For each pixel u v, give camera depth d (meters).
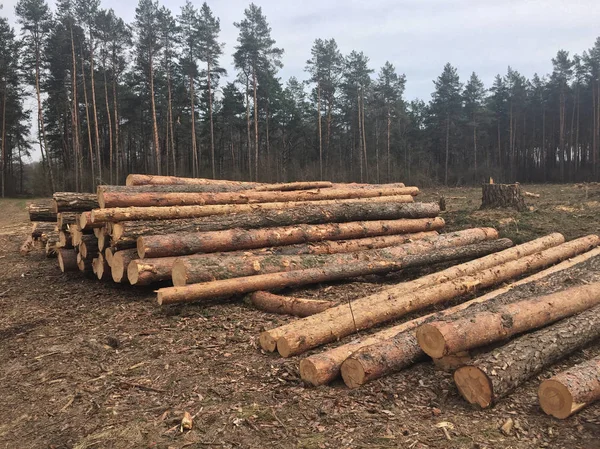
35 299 7.73
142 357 4.84
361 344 4.43
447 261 8.40
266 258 7.12
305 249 8.10
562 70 46.59
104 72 33.94
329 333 4.91
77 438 3.33
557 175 47.47
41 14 31.78
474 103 47.72
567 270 6.18
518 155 53.91
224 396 3.87
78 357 4.93
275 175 39.19
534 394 3.67
